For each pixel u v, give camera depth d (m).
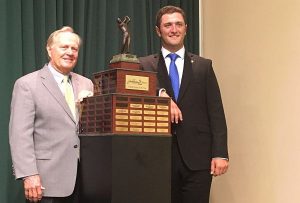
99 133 1.89
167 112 1.91
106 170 1.80
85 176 2.00
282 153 2.79
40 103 2.16
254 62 3.04
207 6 3.55
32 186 2.06
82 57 3.03
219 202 3.32
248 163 3.07
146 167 1.83
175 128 2.44
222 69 3.36
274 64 2.88
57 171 2.12
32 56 2.81
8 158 2.70
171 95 2.46
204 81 2.53
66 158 2.13
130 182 1.79
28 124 2.13
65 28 2.33
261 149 2.96
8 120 2.72
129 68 1.87
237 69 3.20
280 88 2.82
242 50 3.16
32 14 2.83
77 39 2.28
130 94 1.82
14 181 2.71
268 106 2.91
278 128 2.83
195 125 2.47
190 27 3.58
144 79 1.88
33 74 2.25
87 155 1.98
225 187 3.27
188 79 2.49
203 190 2.45
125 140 1.79
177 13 2.51
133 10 3.34
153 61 2.54
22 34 2.81
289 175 2.73
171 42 2.50
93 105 1.94
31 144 2.12
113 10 3.21
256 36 3.03
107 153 1.79
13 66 2.74
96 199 1.88
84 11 3.08
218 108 2.52
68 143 2.14
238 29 3.20
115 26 3.21
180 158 2.43
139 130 1.84
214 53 3.45
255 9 3.05
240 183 3.13
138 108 1.84
